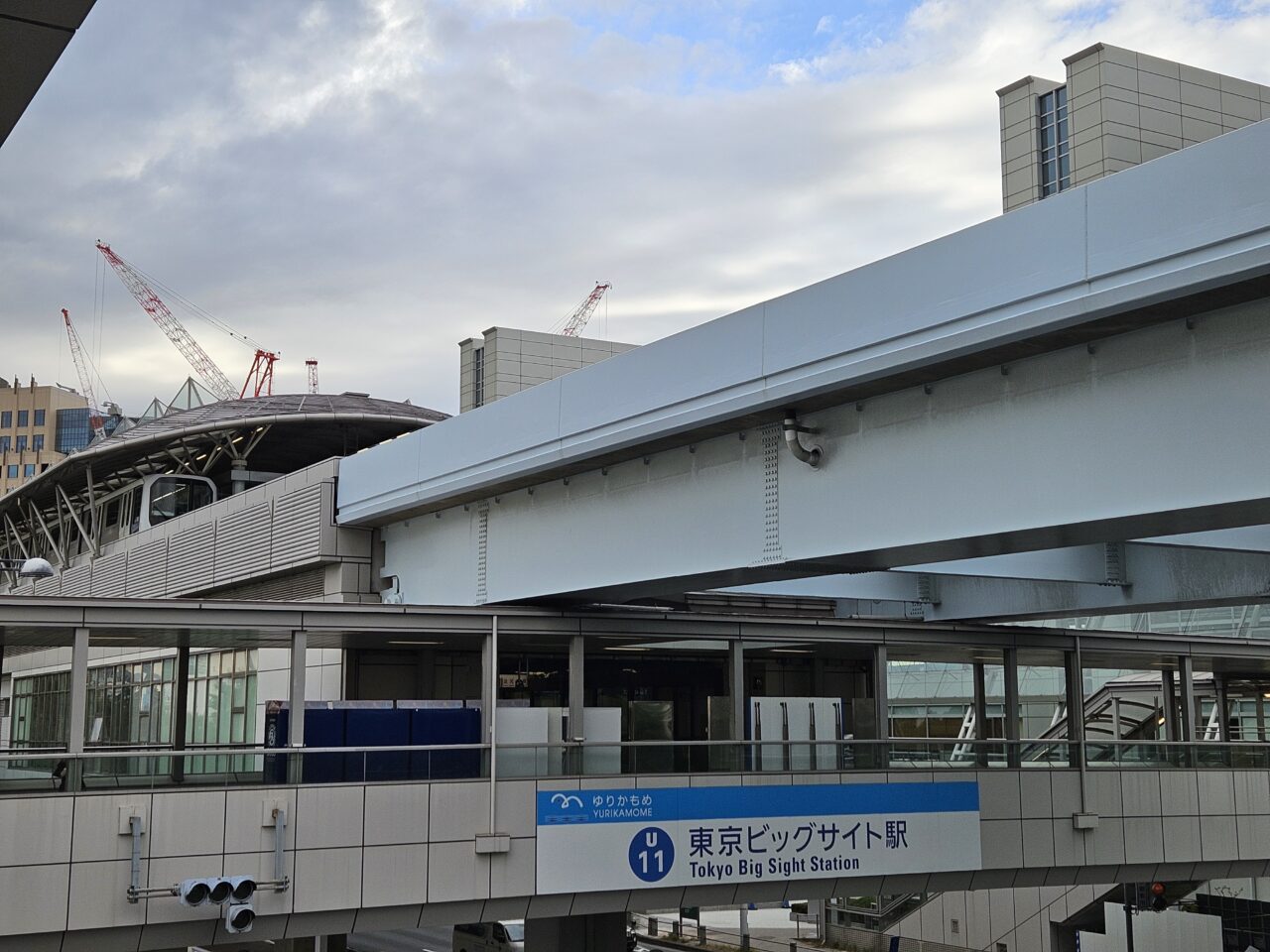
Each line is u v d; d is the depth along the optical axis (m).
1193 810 30.16
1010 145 22.83
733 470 20.77
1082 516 15.34
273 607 24.05
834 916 53.06
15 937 19.59
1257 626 57.72
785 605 38.88
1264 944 39.16
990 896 45.94
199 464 50.91
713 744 25.16
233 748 26.91
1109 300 14.03
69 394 192.38
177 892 20.61
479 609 26.27
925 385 17.58
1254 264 12.62
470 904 22.86
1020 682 60.97
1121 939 41.88
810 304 18.27
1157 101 21.31
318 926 21.78
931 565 25.25
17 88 5.73
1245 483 13.70
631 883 24.03
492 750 23.39
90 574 55.03
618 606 28.09
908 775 26.77
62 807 20.12
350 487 32.28
